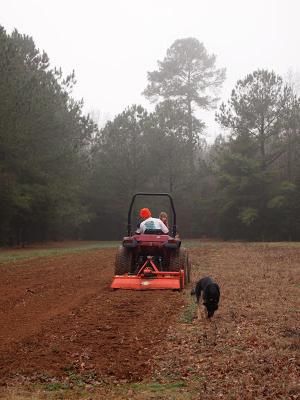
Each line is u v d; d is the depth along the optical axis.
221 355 7.27
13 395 5.78
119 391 6.00
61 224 47.75
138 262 13.01
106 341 7.90
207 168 48.59
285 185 45.25
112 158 47.94
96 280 14.50
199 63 66.38
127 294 11.74
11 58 30.28
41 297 11.62
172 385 6.20
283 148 46.44
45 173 35.19
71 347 7.56
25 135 30.58
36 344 7.70
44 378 6.36
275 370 6.58
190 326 8.92
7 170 32.34
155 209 50.31
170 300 11.01
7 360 6.97
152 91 66.62
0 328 8.69
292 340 7.91
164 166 49.06
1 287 13.12
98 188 50.16
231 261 20.20
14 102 29.45
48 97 32.69
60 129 34.66
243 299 11.29
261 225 46.72
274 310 10.09
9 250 32.66
